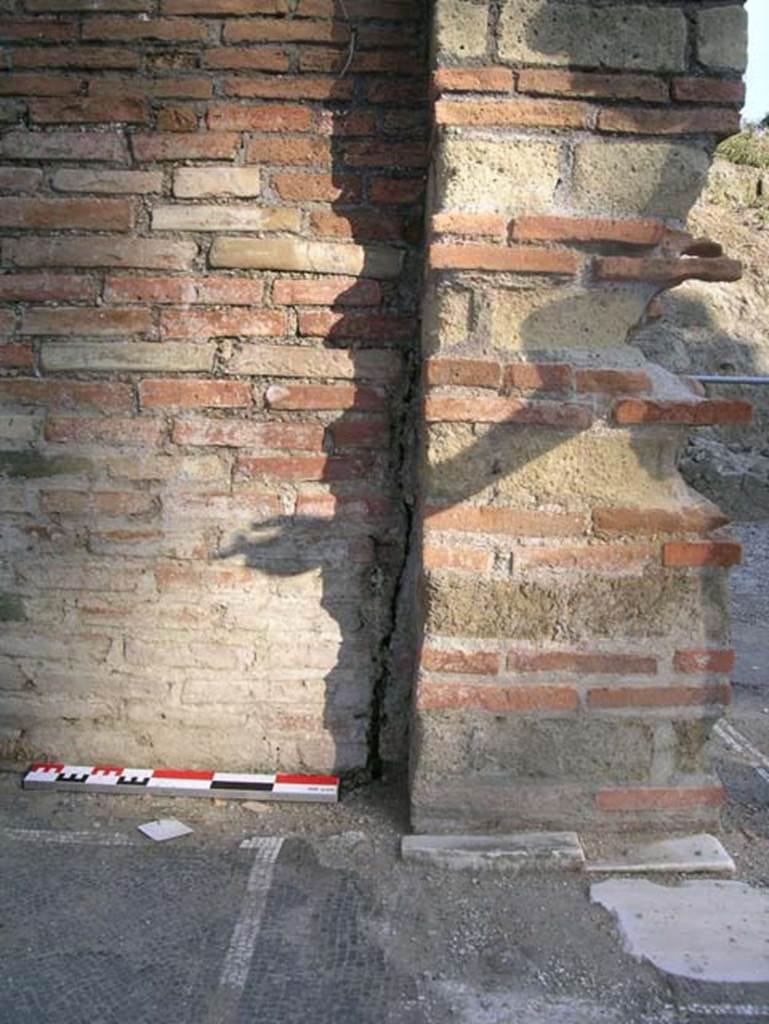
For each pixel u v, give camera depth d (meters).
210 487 3.23
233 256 3.15
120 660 3.31
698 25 2.80
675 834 3.04
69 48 3.14
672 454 2.95
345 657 3.29
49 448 3.23
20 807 3.17
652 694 2.99
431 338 2.92
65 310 3.19
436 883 2.80
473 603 2.95
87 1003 2.29
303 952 2.49
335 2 3.12
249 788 3.23
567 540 2.95
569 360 2.89
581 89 2.80
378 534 3.25
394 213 3.16
